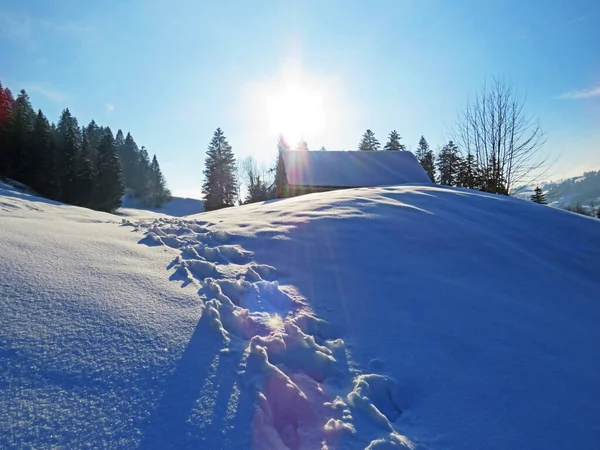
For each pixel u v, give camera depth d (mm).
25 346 1944
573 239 5355
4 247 2971
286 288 3293
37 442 1472
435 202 6488
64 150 34594
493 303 3367
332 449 1782
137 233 4293
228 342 2332
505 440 1951
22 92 46250
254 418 1799
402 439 1869
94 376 1856
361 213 5348
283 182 21859
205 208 44312
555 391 2336
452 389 2297
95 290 2607
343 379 2293
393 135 39812
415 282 3588
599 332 3145
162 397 1823
